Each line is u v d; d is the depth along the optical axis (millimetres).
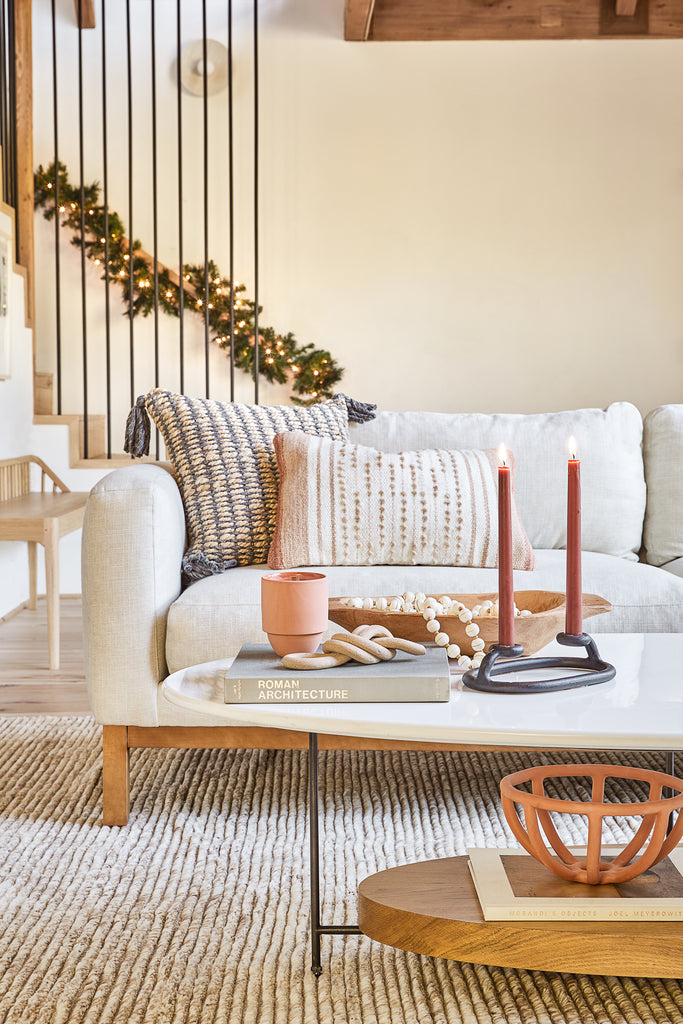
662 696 1128
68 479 4559
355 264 4996
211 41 4918
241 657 1220
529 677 1217
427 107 4953
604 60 4941
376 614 1285
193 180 4961
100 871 1613
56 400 4969
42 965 1300
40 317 4945
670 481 2451
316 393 5023
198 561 2033
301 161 4957
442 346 5031
